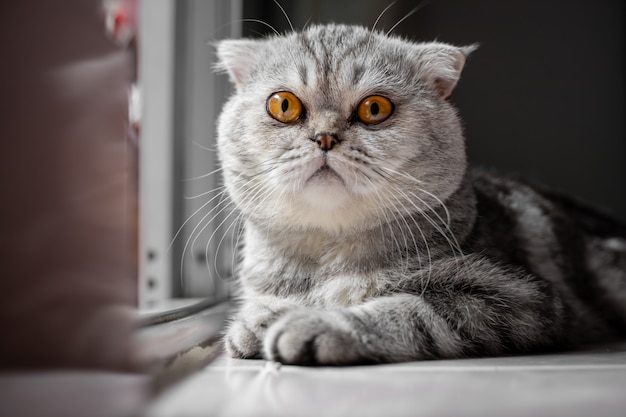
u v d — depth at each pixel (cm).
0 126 19
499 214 44
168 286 51
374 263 38
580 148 78
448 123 40
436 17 78
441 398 24
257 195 39
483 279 36
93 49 24
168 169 51
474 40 78
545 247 45
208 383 26
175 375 27
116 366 24
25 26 20
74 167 23
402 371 29
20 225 20
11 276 19
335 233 38
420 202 38
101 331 24
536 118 78
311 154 36
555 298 39
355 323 32
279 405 23
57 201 21
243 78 43
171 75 51
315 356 30
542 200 51
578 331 43
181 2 53
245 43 43
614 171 77
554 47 78
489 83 78
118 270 25
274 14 68
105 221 24
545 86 78
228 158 41
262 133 38
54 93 22
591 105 77
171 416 21
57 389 21
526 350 36
